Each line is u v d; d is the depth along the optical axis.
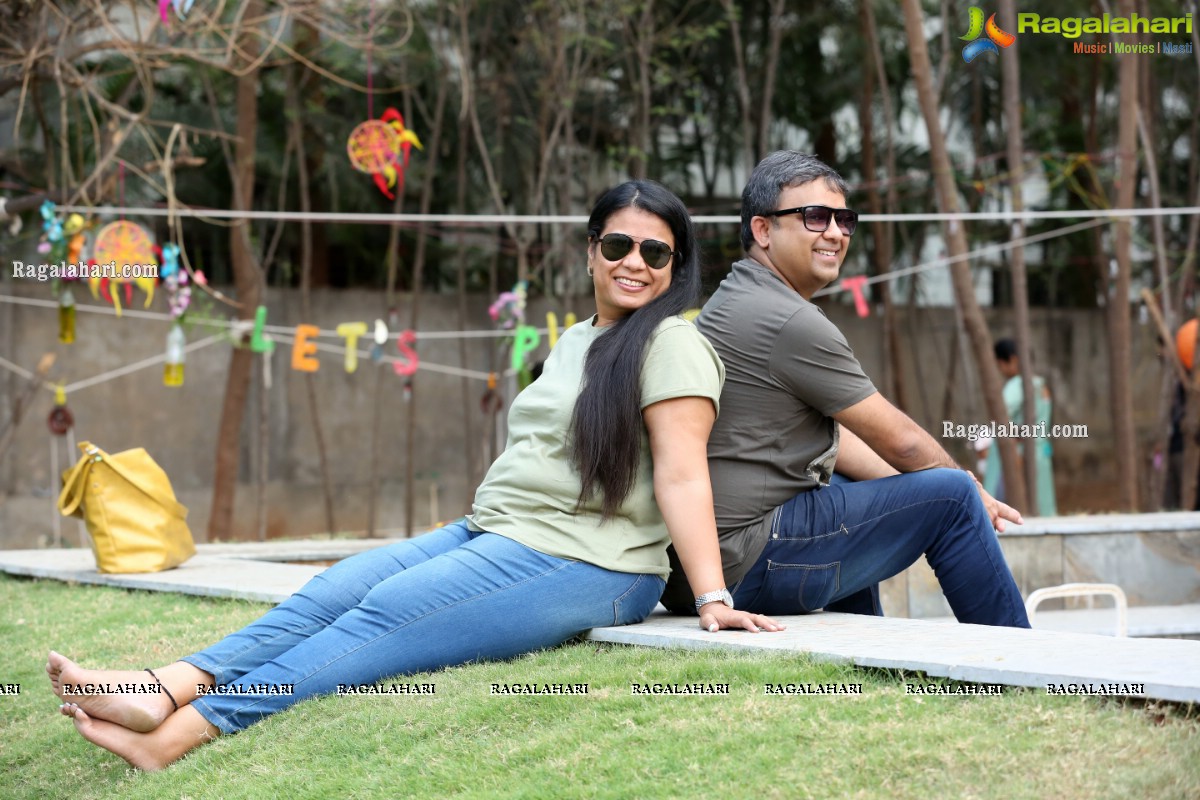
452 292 10.56
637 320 2.85
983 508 3.00
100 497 4.55
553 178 9.72
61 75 5.98
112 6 6.41
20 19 6.00
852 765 2.00
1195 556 5.73
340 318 9.69
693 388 2.75
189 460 9.22
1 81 6.09
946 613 5.43
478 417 10.08
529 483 2.83
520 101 9.41
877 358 11.05
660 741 2.18
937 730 2.05
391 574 2.88
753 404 2.95
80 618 4.06
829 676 2.35
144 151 8.71
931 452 3.02
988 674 2.19
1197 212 6.34
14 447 8.60
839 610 3.37
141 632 3.74
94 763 2.79
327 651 2.68
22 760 2.94
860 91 9.85
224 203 9.40
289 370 9.52
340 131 9.18
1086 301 12.59
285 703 2.66
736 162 10.66
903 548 3.04
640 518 2.85
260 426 8.48
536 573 2.74
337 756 2.42
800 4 9.45
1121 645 2.41
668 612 3.19
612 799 2.02
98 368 8.89
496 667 2.72
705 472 2.78
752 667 2.40
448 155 9.71
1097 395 11.92
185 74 8.75
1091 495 11.69
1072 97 10.86
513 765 2.22
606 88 9.94
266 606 3.88
